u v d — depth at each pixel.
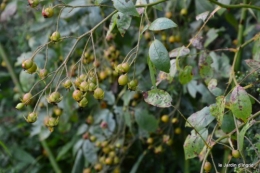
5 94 1.58
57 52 1.30
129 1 0.85
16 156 1.46
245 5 0.94
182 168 1.32
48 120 0.91
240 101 0.86
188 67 0.99
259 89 0.98
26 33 1.42
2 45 1.55
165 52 0.85
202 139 0.90
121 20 0.89
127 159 1.35
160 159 1.35
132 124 1.30
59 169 1.43
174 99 1.29
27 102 0.88
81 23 1.27
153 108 1.30
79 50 1.28
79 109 1.38
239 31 1.15
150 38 1.25
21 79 1.30
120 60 1.27
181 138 1.31
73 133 1.44
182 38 1.26
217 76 1.15
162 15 1.28
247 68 1.23
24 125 1.48
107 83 1.30
